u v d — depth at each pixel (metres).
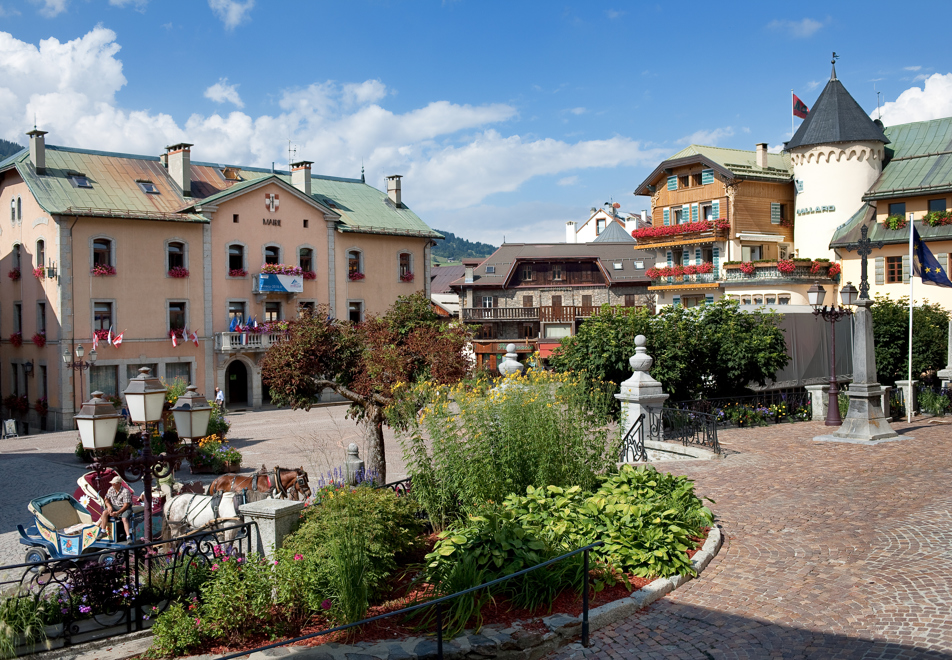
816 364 24.42
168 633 7.39
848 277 40.19
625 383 16.38
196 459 21.38
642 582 7.98
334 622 7.37
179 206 42.44
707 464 14.29
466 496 9.77
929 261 21.17
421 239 53.25
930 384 24.75
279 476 13.80
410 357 14.83
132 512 11.07
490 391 10.98
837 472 13.27
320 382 15.38
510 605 7.48
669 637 6.91
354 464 14.11
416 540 9.15
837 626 6.84
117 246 39.69
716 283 45.00
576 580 7.69
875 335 25.48
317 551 7.82
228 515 10.54
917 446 15.80
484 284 64.44
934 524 9.78
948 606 7.08
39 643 7.64
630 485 10.01
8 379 43.47
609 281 63.47
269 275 44.69
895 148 43.19
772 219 46.88
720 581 8.13
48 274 38.59
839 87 43.19
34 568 10.65
